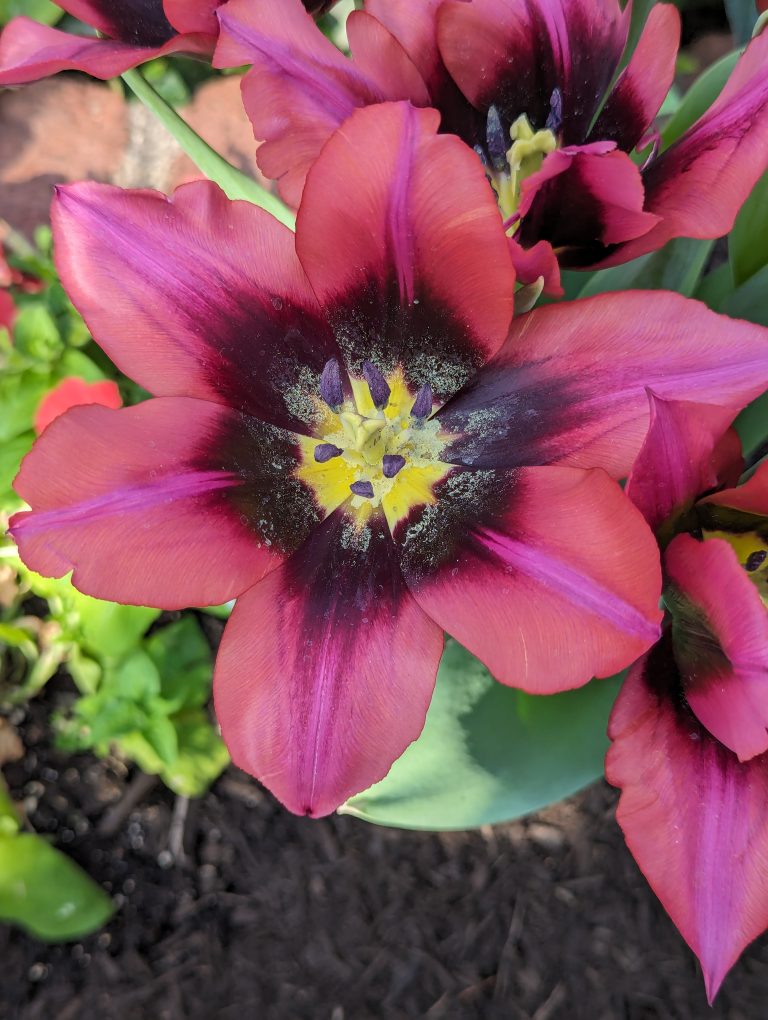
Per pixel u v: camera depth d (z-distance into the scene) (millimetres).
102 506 163
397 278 174
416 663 175
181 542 170
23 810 408
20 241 411
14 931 393
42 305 365
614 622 152
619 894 380
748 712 155
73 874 390
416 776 220
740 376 165
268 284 178
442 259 165
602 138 213
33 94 532
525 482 172
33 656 417
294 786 169
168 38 225
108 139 528
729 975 366
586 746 216
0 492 367
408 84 191
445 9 192
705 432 167
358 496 197
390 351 188
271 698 172
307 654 177
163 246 172
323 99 178
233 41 175
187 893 395
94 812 410
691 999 364
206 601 172
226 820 405
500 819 215
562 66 204
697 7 504
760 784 174
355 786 170
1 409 359
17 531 159
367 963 378
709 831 169
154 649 392
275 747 170
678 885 168
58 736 406
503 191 214
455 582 175
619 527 155
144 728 371
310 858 396
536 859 389
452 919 383
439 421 191
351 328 186
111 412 168
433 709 223
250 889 394
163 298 174
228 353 181
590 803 394
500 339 173
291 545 188
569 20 201
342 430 199
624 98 208
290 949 383
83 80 541
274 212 231
